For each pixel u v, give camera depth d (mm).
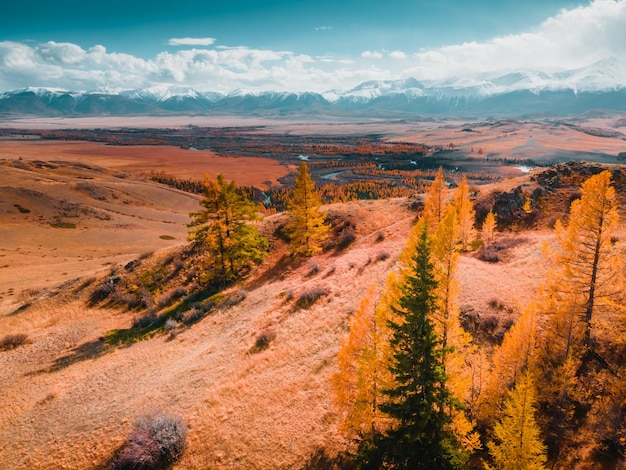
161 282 56938
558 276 25188
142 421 23453
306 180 53406
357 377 20688
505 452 15781
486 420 20297
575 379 20000
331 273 45344
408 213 63375
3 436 26188
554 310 24375
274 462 20562
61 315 51875
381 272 40156
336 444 20984
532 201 55688
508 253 42250
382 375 19688
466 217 46125
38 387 33031
